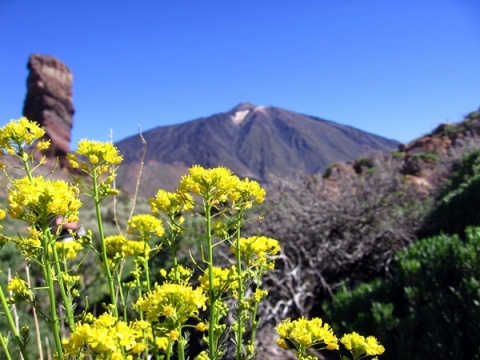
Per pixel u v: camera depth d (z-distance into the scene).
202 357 2.61
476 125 21.33
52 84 43.97
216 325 2.73
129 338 2.21
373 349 2.47
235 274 2.81
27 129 2.93
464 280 5.28
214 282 2.97
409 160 18.20
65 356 2.30
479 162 11.73
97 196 2.91
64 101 44.62
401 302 6.34
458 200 9.01
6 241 2.48
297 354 2.51
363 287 7.06
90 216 16.16
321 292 8.24
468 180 9.57
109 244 3.52
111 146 2.97
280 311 7.24
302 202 10.09
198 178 2.72
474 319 4.82
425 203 10.79
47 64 45.09
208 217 2.75
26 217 2.42
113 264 3.17
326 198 9.95
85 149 2.91
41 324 6.64
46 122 41.69
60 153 40.22
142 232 3.54
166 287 2.46
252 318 3.53
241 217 2.97
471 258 5.79
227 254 7.99
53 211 2.41
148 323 2.39
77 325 2.36
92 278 8.09
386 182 11.36
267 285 7.43
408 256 7.04
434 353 4.82
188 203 2.76
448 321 5.01
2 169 2.73
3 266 7.75
